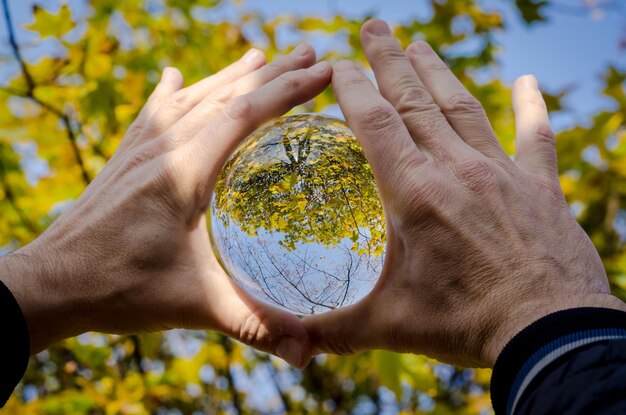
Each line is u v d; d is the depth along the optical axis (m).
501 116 0.82
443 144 0.46
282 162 0.46
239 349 0.95
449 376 0.94
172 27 0.88
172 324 0.48
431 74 0.51
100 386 0.85
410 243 0.44
